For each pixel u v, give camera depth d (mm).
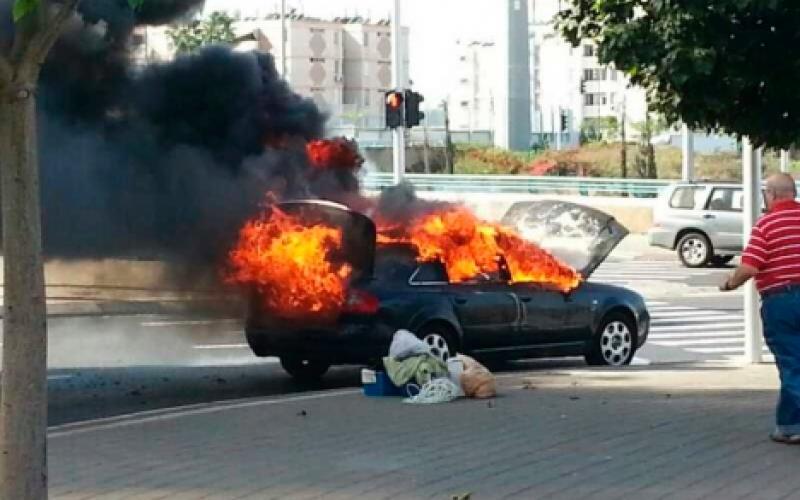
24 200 5559
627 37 10953
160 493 8648
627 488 8672
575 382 14594
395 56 32875
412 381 13188
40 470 5695
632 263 36312
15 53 5422
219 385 15789
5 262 5590
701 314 24922
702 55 10719
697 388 14000
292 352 15336
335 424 11414
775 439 10227
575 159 60625
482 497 8445
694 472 9172
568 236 18125
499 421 11453
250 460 9781
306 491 8672
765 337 10055
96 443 10594
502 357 16172
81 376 16422
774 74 11125
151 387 15531
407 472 9258
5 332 5637
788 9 10797
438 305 15375
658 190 46531
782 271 9695
